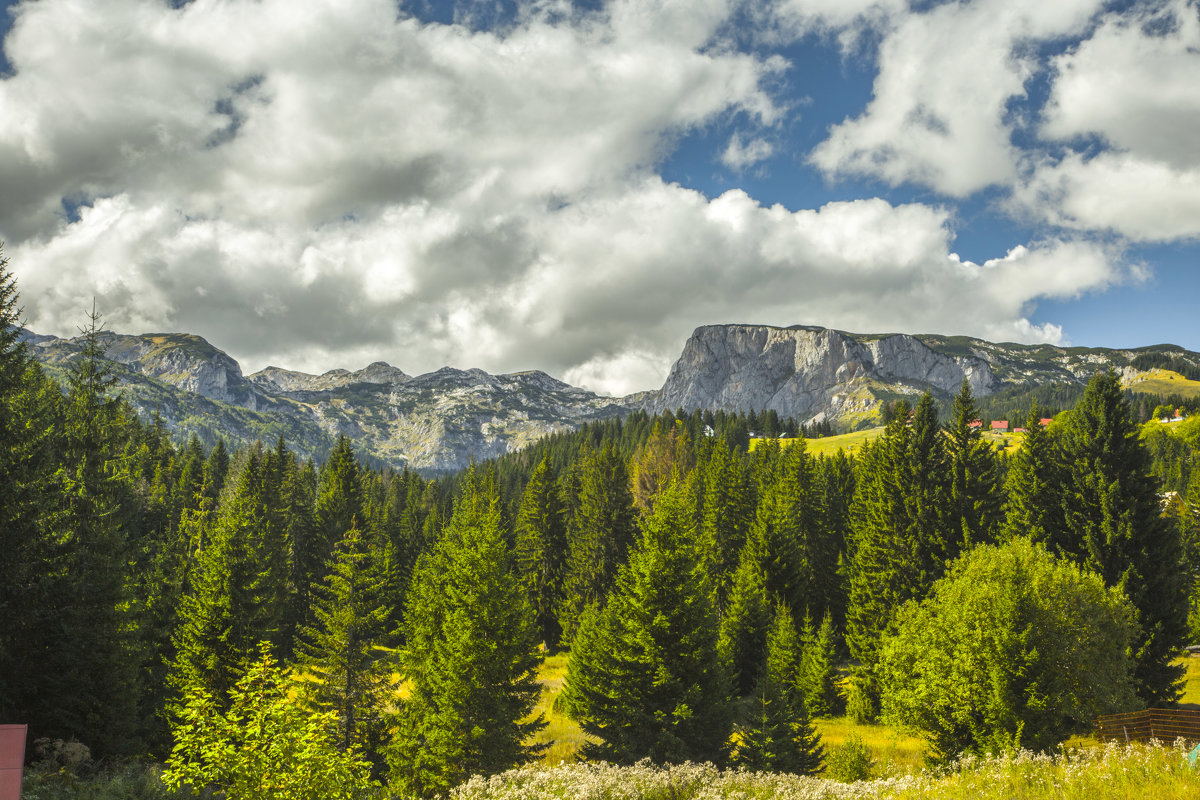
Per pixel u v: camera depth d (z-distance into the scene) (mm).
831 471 104625
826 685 50969
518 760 31438
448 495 155375
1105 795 13172
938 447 62281
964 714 30047
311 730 13664
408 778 31562
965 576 34719
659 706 31375
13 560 25609
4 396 28141
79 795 20547
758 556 68188
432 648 35938
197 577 38562
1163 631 42219
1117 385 47281
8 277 28938
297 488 92125
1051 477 51281
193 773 13352
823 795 17359
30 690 26781
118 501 37969
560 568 87188
